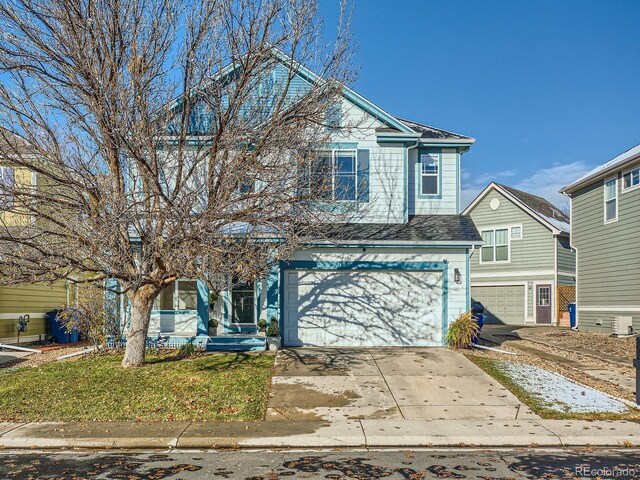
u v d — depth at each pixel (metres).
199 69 10.48
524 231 27.27
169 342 13.97
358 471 6.27
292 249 11.27
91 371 11.29
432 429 7.94
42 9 9.62
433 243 14.38
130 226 11.41
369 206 15.45
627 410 8.95
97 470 6.34
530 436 7.59
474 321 14.73
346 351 13.76
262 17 10.50
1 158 9.96
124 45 10.18
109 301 13.98
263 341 13.91
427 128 17.75
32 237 9.40
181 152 10.29
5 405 9.05
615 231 19.89
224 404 9.18
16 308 16.97
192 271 10.52
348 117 15.24
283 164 10.98
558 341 17.62
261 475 6.14
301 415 8.73
